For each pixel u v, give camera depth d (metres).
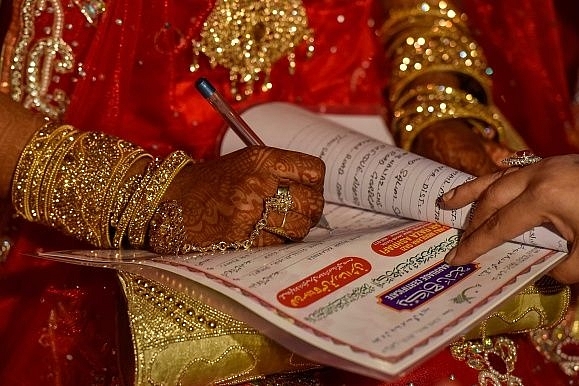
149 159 1.23
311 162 1.17
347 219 1.31
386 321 0.97
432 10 1.67
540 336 1.43
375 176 1.28
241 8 1.48
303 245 1.13
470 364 1.25
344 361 0.93
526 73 1.85
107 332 1.30
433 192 1.21
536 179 1.07
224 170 1.17
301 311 0.98
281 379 1.18
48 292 1.35
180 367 1.04
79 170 1.20
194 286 1.04
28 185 1.20
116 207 1.19
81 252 1.13
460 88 1.64
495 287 1.05
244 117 1.47
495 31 1.83
